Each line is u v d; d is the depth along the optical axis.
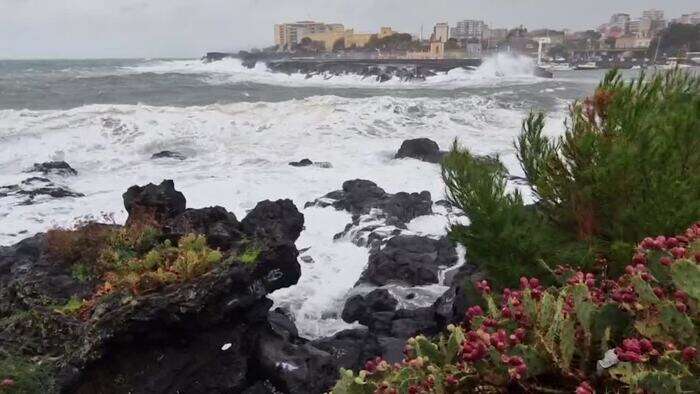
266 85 59.12
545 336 2.93
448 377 2.78
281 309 10.23
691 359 2.61
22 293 8.20
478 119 29.34
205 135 23.73
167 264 8.23
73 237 9.06
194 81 61.09
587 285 3.35
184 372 7.44
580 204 5.55
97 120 24.03
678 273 2.88
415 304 10.24
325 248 12.89
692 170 5.36
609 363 2.62
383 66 84.25
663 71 6.49
